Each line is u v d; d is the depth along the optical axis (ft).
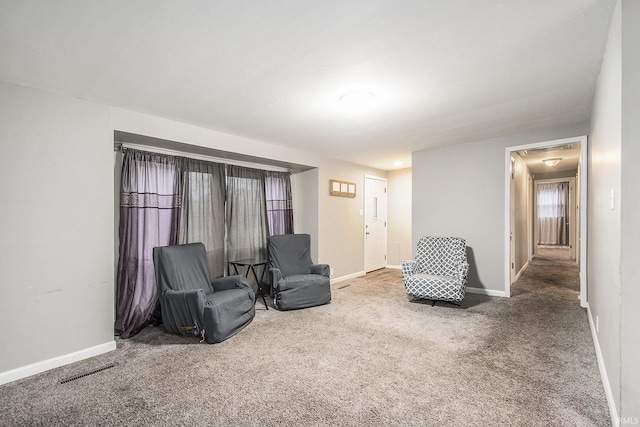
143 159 11.12
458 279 12.26
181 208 12.21
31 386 7.01
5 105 7.46
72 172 8.39
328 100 9.05
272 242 14.15
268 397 6.47
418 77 7.59
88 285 8.55
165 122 10.64
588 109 10.02
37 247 7.76
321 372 7.46
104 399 6.47
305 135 12.89
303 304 12.60
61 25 5.46
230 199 14.01
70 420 5.83
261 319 11.41
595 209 8.95
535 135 12.70
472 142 14.44
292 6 4.98
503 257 13.83
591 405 6.00
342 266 18.38
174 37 5.87
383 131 12.39
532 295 14.03
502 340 9.14
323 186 17.21
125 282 10.46
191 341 9.47
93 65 6.89
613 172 5.71
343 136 13.11
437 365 7.71
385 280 18.22
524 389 6.59
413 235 16.33
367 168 20.62
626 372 4.89
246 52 6.43
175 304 9.67
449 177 15.14
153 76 7.46
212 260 13.20
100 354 8.63
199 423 5.68
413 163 16.33
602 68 6.93
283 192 16.42
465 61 6.84
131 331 9.95
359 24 5.49
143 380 7.20
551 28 5.65
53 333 7.93
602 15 5.31
